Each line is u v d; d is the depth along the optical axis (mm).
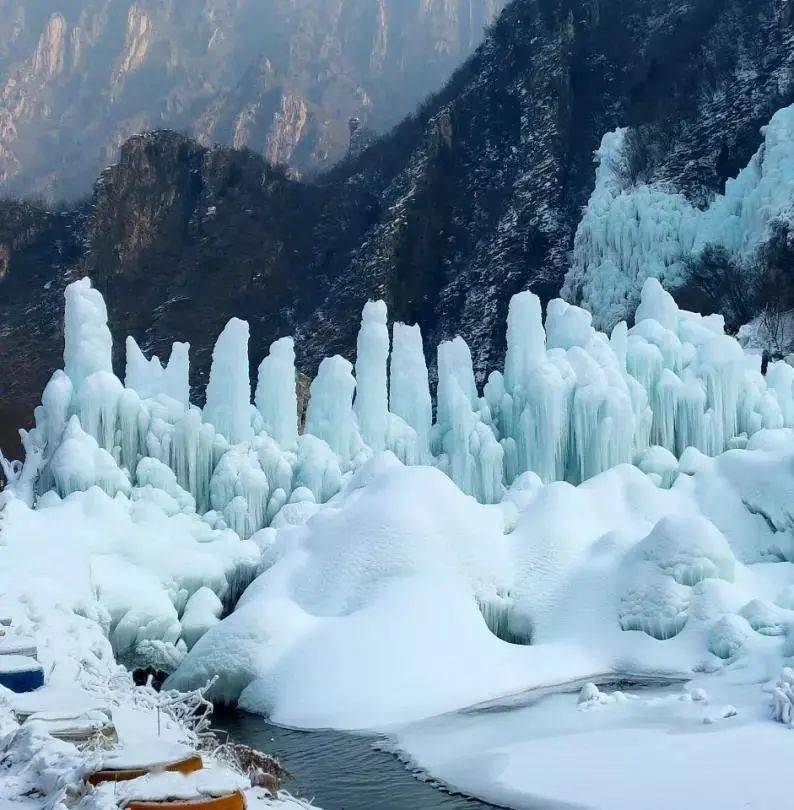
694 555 36688
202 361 119625
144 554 38219
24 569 33812
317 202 143500
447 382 50500
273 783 13773
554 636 36719
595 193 108438
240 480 44219
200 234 135625
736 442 48156
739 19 123188
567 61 134500
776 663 31516
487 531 38938
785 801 20328
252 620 34500
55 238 134125
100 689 19531
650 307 53781
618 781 22453
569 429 47406
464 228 129375
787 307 82125
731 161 105062
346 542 37500
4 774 13453
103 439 43812
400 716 30547
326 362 48625
